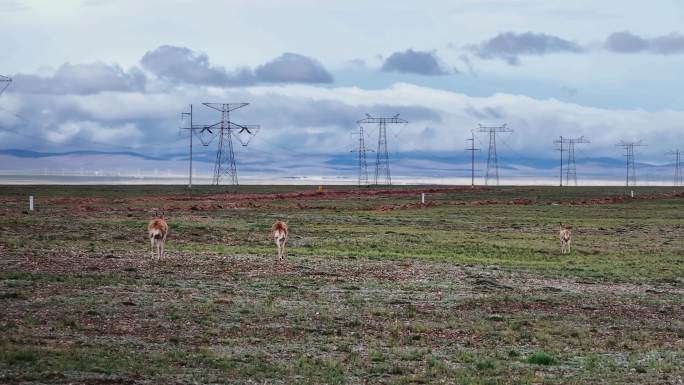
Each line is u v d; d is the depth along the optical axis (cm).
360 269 4412
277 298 3409
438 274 4331
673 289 4159
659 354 2630
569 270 4766
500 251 5741
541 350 2645
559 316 3322
